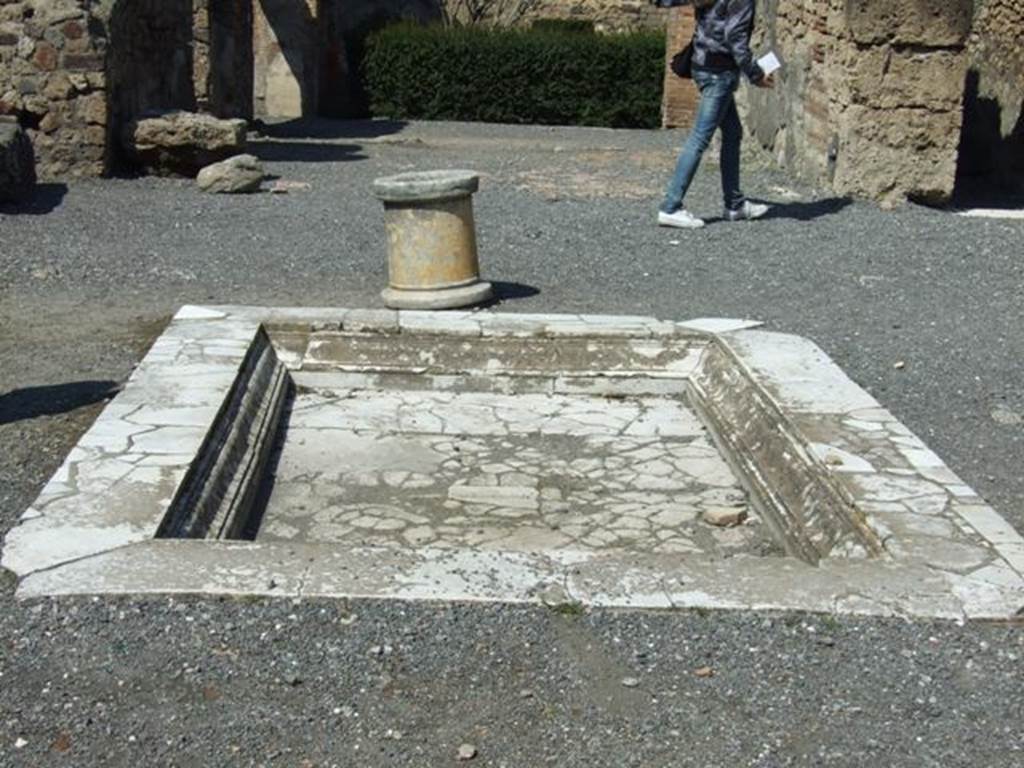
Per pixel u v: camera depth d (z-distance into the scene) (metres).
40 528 4.32
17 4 11.54
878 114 10.57
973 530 4.46
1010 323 7.60
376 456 6.18
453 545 5.27
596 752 3.33
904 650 3.77
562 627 3.84
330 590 3.96
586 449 6.31
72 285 8.20
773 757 3.32
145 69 13.33
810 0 11.82
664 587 4.04
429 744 3.35
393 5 25.19
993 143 12.37
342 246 9.38
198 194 11.41
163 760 3.27
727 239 9.55
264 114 21.20
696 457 6.24
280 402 6.61
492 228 9.92
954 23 10.37
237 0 17.05
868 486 4.84
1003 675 3.68
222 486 5.20
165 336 6.66
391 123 20.14
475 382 6.98
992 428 5.91
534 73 21.38
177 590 3.94
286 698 3.51
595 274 8.58
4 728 3.36
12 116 11.70
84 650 3.68
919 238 9.60
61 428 5.63
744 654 3.74
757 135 14.01
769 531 5.39
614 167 13.73
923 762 3.32
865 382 6.50
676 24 19.36
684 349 7.04
